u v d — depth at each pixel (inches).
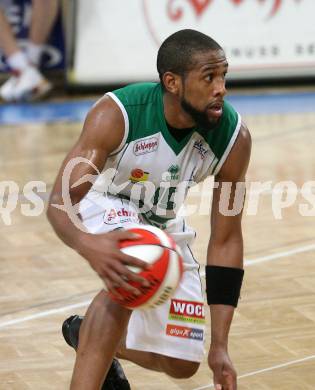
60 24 839.7
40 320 364.8
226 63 242.2
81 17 806.5
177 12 811.4
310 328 354.0
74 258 438.9
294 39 840.9
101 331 244.2
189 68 240.1
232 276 263.6
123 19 807.7
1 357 330.0
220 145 262.1
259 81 844.0
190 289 279.1
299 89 844.0
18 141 668.1
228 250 266.4
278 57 840.9
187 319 276.4
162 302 230.5
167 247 229.3
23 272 419.8
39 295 391.5
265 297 386.0
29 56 810.2
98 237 226.4
